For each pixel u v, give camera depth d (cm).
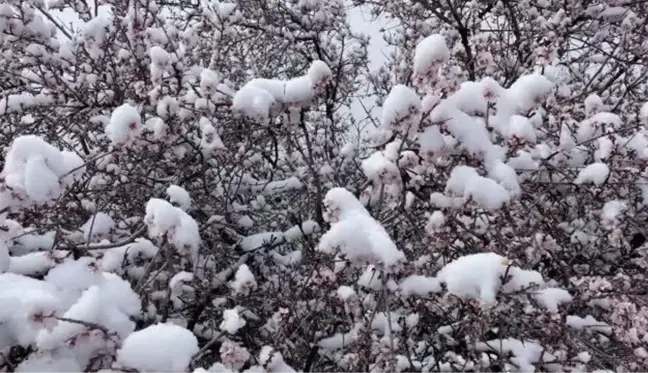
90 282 207
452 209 268
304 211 489
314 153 482
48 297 171
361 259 227
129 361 177
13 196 219
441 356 341
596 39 515
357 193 409
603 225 351
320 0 598
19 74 413
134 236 271
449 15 566
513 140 274
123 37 415
